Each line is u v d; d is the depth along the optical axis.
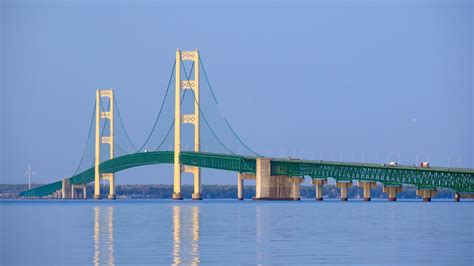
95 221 130.12
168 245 82.06
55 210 196.00
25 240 90.50
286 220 130.12
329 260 69.31
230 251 76.38
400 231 101.88
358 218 137.25
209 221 127.19
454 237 91.75
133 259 70.12
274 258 70.69
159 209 193.12
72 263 68.12
